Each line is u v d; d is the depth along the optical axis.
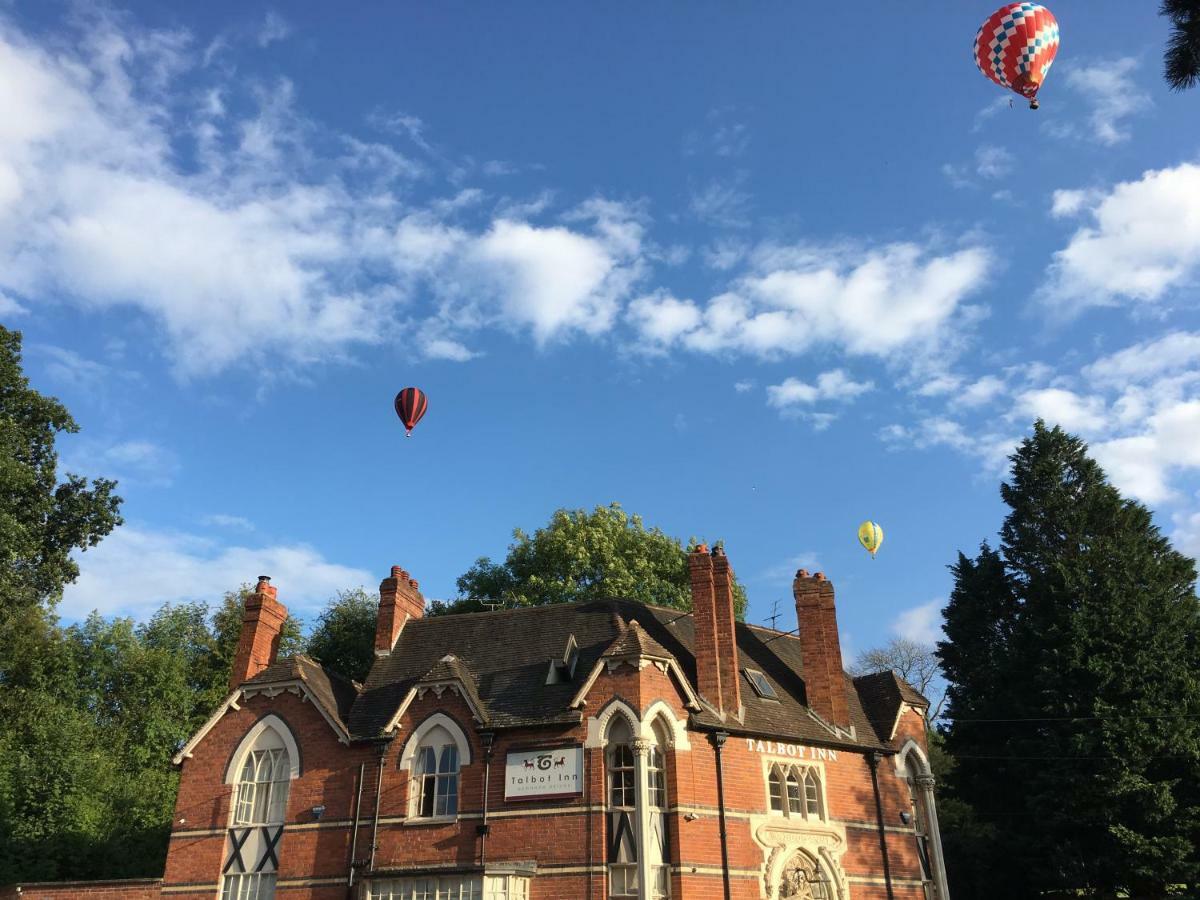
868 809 30.33
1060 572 37.75
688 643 32.41
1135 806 32.88
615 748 27.27
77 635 55.09
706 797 27.27
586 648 30.92
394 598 34.59
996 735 39.28
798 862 28.20
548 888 25.67
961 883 37.62
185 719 53.94
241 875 28.56
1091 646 35.50
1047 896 35.88
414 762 28.48
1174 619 36.41
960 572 45.72
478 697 29.39
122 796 42.75
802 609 33.22
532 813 26.64
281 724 30.12
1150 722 33.47
